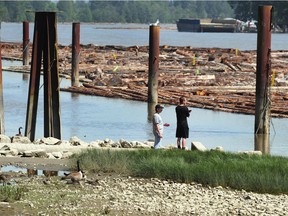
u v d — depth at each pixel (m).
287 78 153.25
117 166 63.78
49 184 58.00
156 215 49.44
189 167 60.91
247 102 116.81
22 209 50.41
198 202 53.06
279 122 102.38
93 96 131.25
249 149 82.81
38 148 73.00
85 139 88.19
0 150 71.69
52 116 82.38
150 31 120.19
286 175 58.25
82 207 51.12
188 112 74.38
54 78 82.06
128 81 145.62
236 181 57.94
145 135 91.81
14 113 109.38
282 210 50.97
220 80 148.88
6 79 160.75
